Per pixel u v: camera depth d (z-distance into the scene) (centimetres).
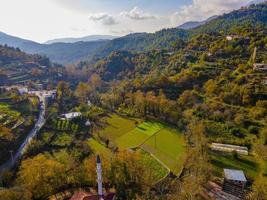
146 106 13712
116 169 6900
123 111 15212
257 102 11462
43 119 13962
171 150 9838
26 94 18212
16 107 15088
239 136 10075
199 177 7362
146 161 8938
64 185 6788
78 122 13525
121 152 7919
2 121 12256
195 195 6688
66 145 10669
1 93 17638
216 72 16475
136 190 6638
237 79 14088
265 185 6650
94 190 6606
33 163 6781
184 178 7662
